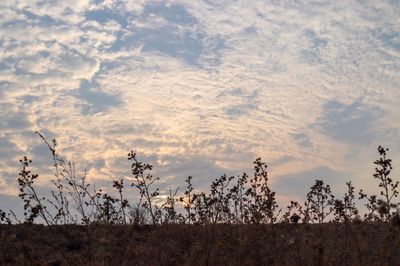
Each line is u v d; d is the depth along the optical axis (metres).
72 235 11.43
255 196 10.74
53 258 10.03
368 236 10.46
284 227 11.36
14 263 9.69
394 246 9.63
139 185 10.51
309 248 10.20
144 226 12.05
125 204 11.04
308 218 11.47
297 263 9.78
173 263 10.31
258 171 10.24
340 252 10.12
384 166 9.02
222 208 11.57
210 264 10.02
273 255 10.38
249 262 10.25
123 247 10.67
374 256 9.77
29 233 11.40
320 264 9.54
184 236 11.65
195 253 10.08
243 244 10.56
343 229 11.30
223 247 10.64
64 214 10.61
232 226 11.68
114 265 9.79
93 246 10.80
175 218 11.97
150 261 10.18
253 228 10.82
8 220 10.69
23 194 9.84
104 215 11.25
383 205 8.85
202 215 11.66
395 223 8.70
